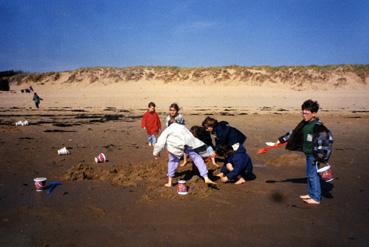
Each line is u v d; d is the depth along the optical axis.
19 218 4.76
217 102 32.97
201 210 5.09
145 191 5.98
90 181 6.59
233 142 6.50
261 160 8.59
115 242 4.05
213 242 4.07
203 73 56.62
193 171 7.38
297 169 7.67
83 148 10.02
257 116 20.48
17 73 70.00
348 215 4.94
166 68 60.31
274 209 5.16
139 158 8.66
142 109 26.09
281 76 54.81
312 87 51.97
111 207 5.19
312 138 5.25
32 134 12.77
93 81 58.47
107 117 19.94
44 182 6.03
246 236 4.23
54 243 4.03
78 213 4.95
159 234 4.27
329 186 6.38
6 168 7.53
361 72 54.44
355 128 15.09
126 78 58.09
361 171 7.48
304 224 4.61
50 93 48.47
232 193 5.93
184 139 6.05
